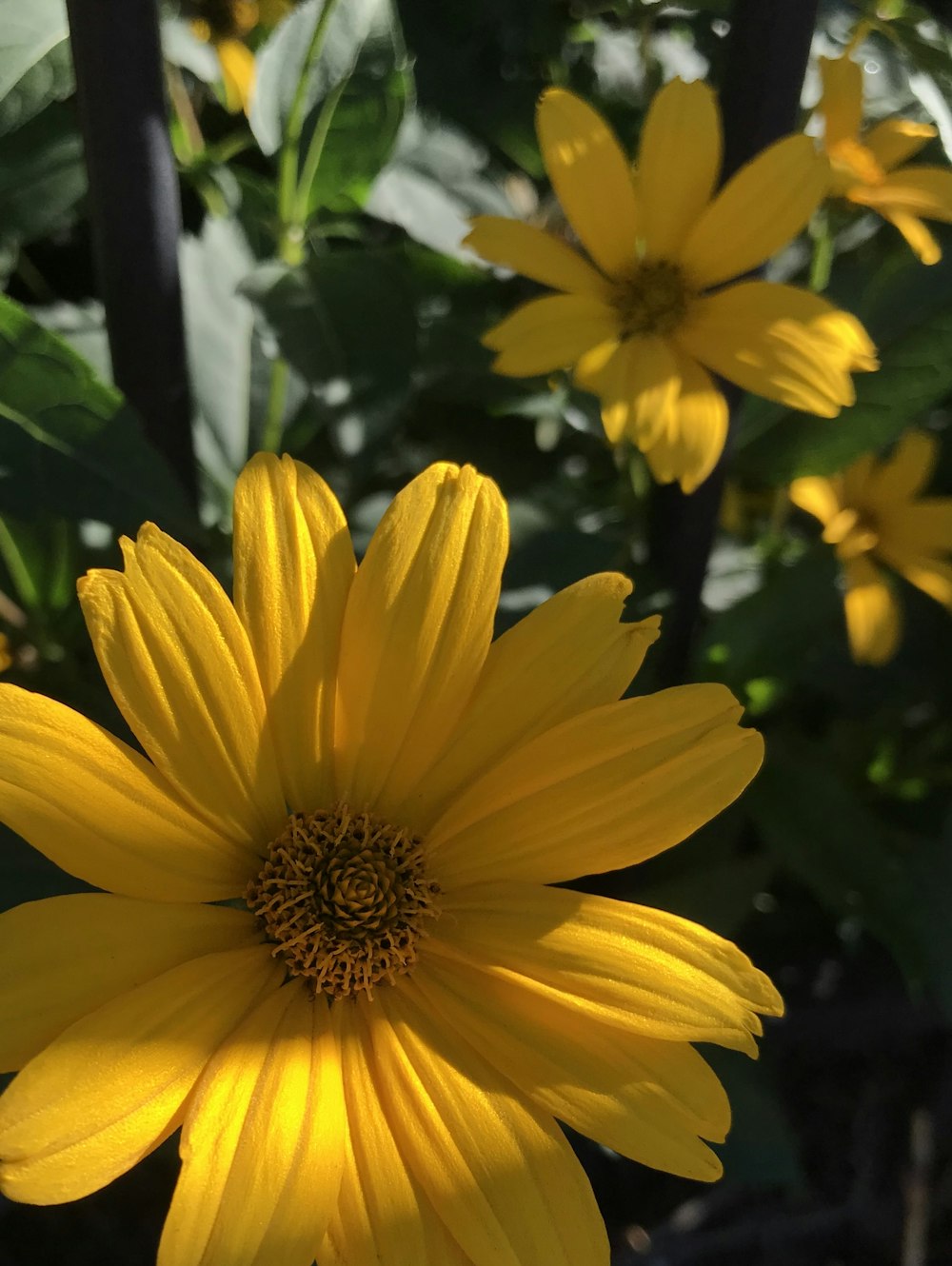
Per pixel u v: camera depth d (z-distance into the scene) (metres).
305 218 0.19
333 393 0.17
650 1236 0.28
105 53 0.15
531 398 0.23
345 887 0.15
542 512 0.20
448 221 0.24
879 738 0.27
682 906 0.22
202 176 0.21
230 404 0.22
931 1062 0.32
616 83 0.26
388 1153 0.13
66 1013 0.12
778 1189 0.30
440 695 0.14
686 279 0.18
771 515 0.26
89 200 0.17
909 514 0.24
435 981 0.15
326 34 0.18
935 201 0.18
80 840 0.12
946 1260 0.30
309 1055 0.14
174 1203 0.11
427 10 0.25
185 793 0.13
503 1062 0.14
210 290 0.21
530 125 0.26
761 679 0.24
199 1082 0.12
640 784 0.14
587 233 0.18
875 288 0.21
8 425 0.15
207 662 0.13
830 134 0.19
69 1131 0.11
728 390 0.19
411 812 0.15
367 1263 0.12
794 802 0.24
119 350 0.17
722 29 0.24
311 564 0.13
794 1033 0.30
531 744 0.14
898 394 0.21
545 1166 0.13
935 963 0.23
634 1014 0.13
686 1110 0.13
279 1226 0.12
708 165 0.18
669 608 0.22
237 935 0.14
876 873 0.23
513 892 0.15
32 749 0.12
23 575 0.20
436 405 0.24
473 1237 0.12
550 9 0.26
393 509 0.14
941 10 0.28
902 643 0.28
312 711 0.14
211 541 0.20
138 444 0.16
